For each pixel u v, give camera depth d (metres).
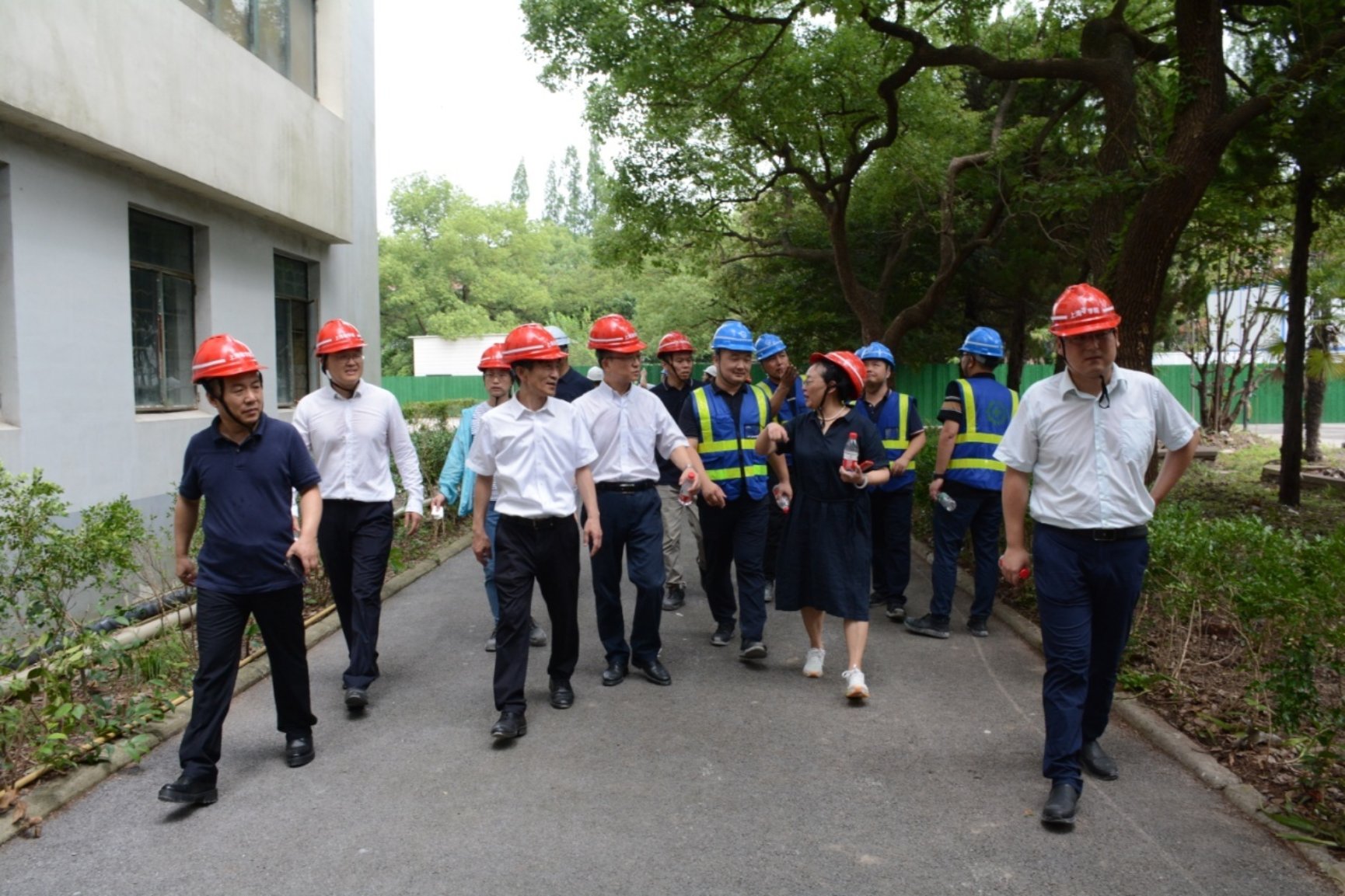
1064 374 4.24
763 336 8.17
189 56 8.87
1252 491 14.63
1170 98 11.25
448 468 6.87
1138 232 9.11
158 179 8.88
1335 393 36.94
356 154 13.96
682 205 18.08
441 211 64.06
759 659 6.43
